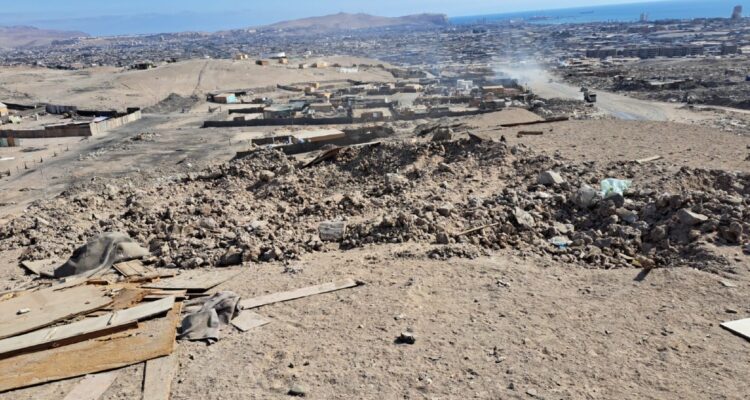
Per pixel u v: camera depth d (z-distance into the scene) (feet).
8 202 119.34
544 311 27.71
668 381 21.58
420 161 65.87
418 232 40.93
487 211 44.19
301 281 33.42
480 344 24.88
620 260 34.99
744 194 44.47
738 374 21.71
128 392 22.58
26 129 213.46
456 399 21.17
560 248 38.17
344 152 74.95
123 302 31.68
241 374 23.50
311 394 21.88
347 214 50.98
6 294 34.27
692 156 58.34
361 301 29.71
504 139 70.95
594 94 221.66
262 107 248.52
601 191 45.75
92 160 159.43
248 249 40.04
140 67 420.36
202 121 228.43
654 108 201.87
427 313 28.07
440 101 231.50
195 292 33.14
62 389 23.20
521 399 20.95
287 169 70.64
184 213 53.62
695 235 35.53
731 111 183.32
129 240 42.14
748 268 30.60
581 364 23.00
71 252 44.73
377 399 21.39
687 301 27.84
